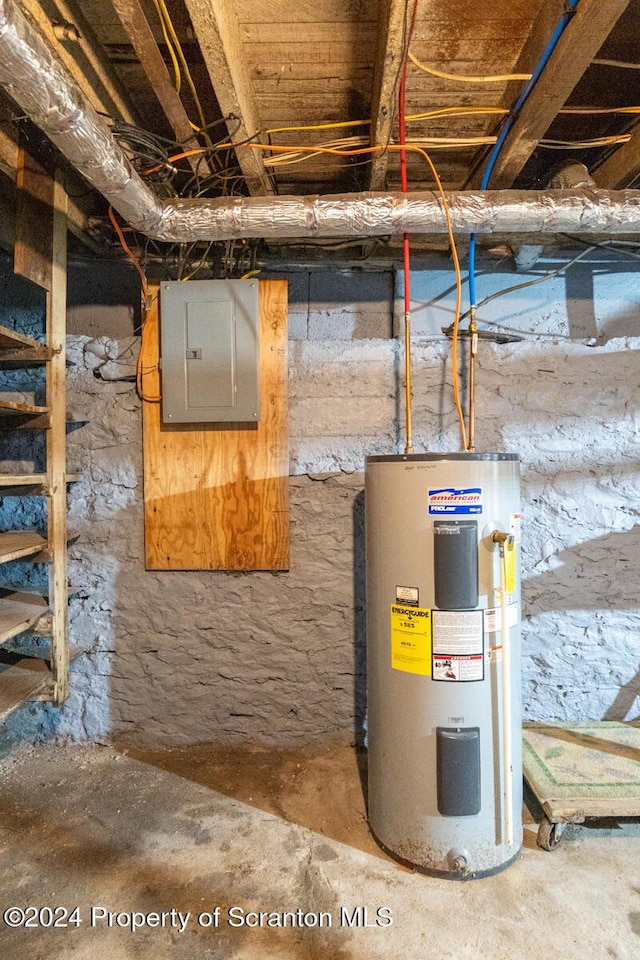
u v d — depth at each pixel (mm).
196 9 1039
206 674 2035
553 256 1994
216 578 2027
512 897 1362
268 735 2035
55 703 1734
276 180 1862
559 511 2008
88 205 1861
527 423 1999
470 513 1369
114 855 1505
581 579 2012
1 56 966
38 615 1665
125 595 2033
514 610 1442
